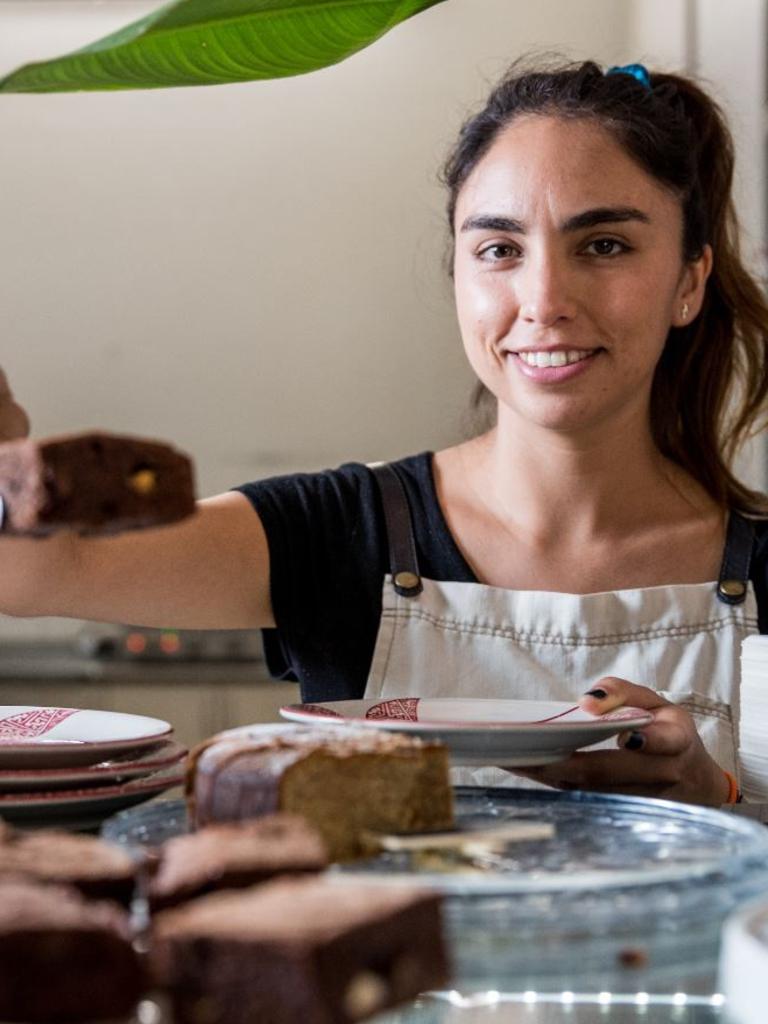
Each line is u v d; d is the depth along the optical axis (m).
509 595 1.63
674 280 1.61
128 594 1.53
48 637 4.18
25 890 0.58
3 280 4.42
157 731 1.10
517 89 1.60
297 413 4.48
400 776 0.86
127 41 0.97
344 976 0.53
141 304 4.45
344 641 1.67
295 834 0.68
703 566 1.69
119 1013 0.54
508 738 1.04
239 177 4.45
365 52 4.45
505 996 0.65
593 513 1.68
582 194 1.52
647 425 1.71
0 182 4.42
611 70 1.69
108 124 4.42
